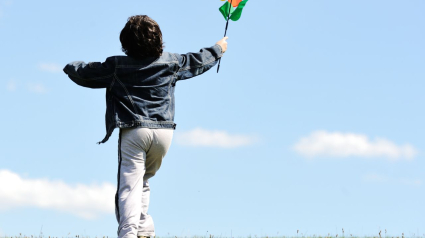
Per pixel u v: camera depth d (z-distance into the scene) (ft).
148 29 16.72
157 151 17.13
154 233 18.04
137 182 16.78
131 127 16.67
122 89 16.66
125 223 16.33
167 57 17.34
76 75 16.44
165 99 17.13
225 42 19.03
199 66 17.99
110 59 16.63
